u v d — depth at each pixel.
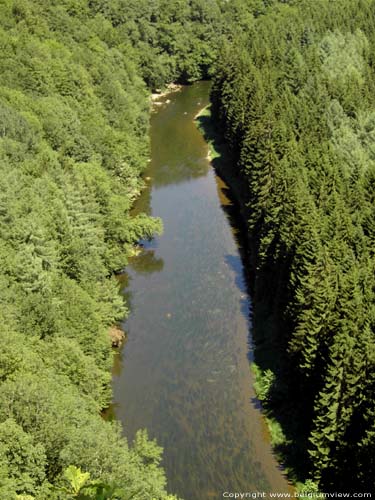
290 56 140.25
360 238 74.19
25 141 83.38
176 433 66.12
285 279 71.56
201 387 72.00
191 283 91.00
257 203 93.12
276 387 68.56
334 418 55.06
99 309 72.94
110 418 68.12
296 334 62.53
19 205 69.62
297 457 61.53
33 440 43.25
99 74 124.69
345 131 109.06
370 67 138.62
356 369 53.38
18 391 45.44
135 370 74.94
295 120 112.81
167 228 106.56
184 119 159.50
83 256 75.19
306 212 74.25
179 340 79.56
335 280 61.84
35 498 40.75
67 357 58.78
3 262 63.62
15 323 57.78
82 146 95.88
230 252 98.56
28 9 124.31
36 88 101.62
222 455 63.25
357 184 86.81
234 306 85.50
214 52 190.12
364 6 169.88
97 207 84.88
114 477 42.75
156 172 129.25
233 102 127.38
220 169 127.81
